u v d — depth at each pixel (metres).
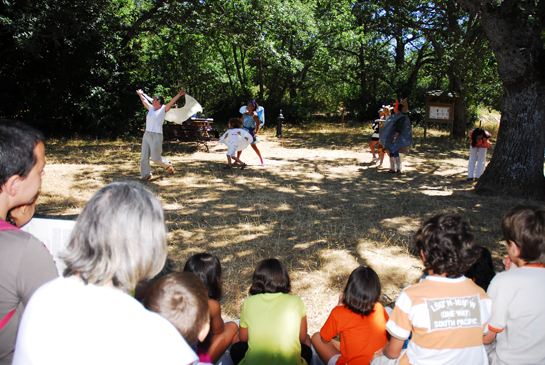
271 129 20.64
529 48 7.27
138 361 1.03
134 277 1.16
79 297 1.07
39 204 6.30
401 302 1.86
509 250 2.08
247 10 16.16
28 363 1.01
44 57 14.21
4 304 1.31
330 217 6.20
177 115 8.98
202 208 6.52
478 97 18.09
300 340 2.74
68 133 15.27
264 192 7.63
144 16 17.31
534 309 1.87
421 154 13.01
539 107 7.54
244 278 4.16
